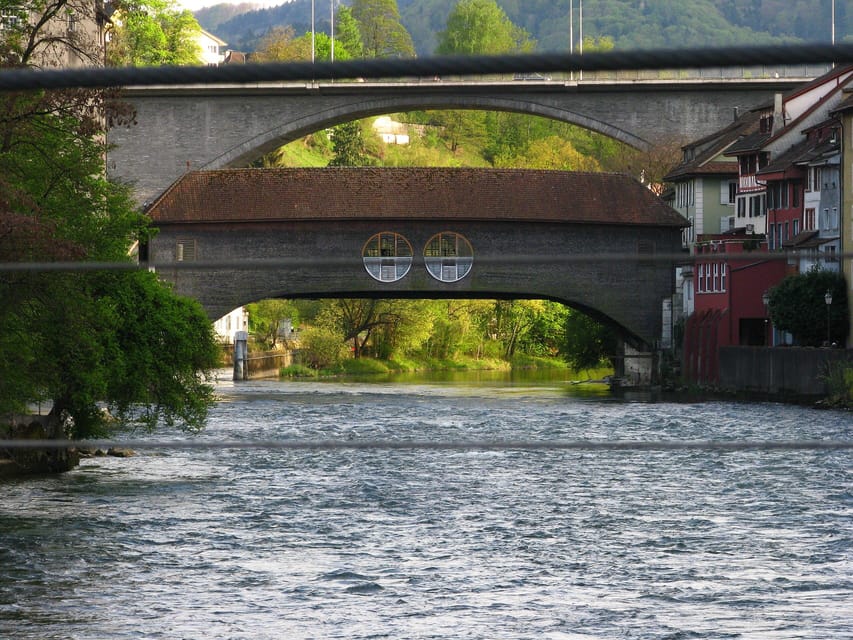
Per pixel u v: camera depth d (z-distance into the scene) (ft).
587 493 159.33
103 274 169.27
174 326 180.65
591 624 92.84
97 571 110.11
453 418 280.31
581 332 449.06
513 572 110.93
